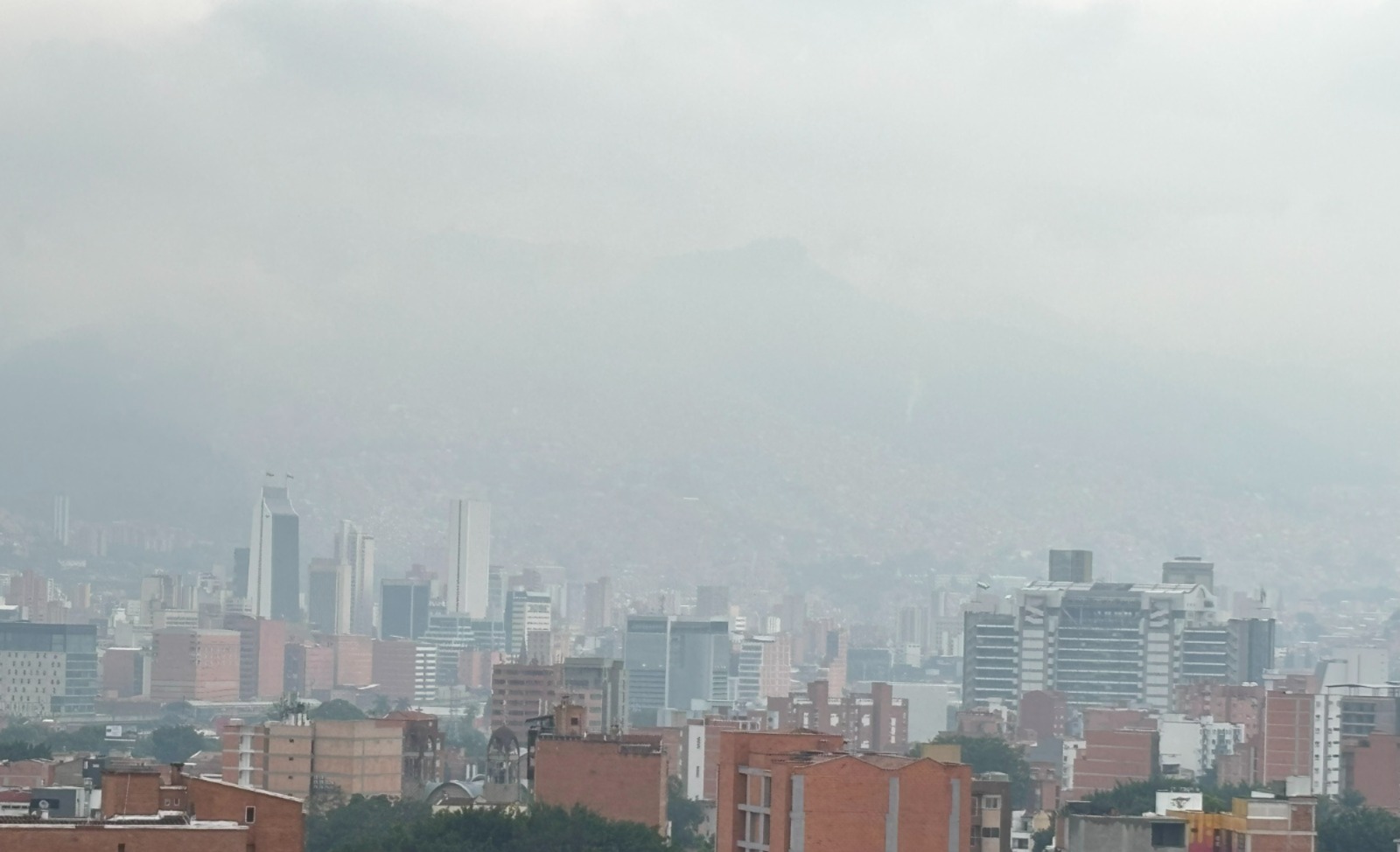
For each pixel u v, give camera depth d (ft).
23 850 648.79
